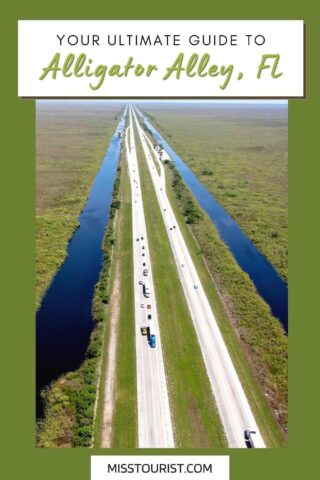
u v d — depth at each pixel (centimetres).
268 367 4803
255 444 3912
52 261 6938
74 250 7488
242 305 5856
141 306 5712
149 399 4328
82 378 4612
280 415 4234
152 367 4706
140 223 8356
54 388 4491
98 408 4234
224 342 5131
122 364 4750
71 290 6238
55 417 4172
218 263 6950
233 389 4484
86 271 6775
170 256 7112
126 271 6600
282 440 3978
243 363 4831
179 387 4472
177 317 5528
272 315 5716
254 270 6994
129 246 7400
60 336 5259
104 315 5547
